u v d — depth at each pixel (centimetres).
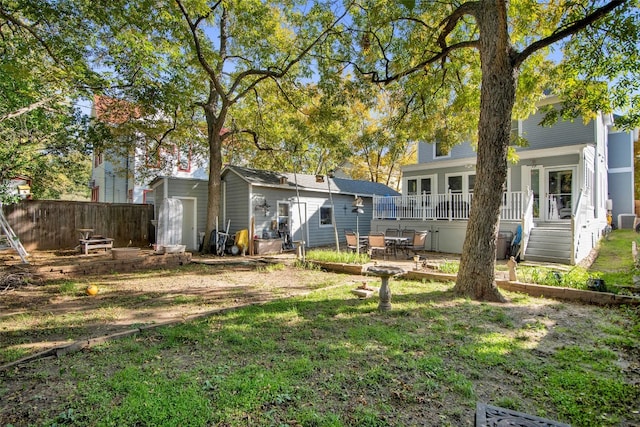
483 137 596
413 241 1159
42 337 416
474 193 609
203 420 238
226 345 383
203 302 588
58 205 1324
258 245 1346
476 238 598
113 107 1309
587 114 802
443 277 741
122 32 888
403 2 726
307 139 1440
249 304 568
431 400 268
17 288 685
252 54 1265
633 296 530
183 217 1484
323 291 655
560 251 1018
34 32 812
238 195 1469
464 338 399
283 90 1324
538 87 873
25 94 945
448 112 1023
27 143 1280
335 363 331
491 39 580
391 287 689
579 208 1052
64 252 1191
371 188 2105
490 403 264
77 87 970
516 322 462
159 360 343
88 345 384
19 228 1245
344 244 1769
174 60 1046
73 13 805
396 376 306
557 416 248
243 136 1767
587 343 387
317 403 262
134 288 703
